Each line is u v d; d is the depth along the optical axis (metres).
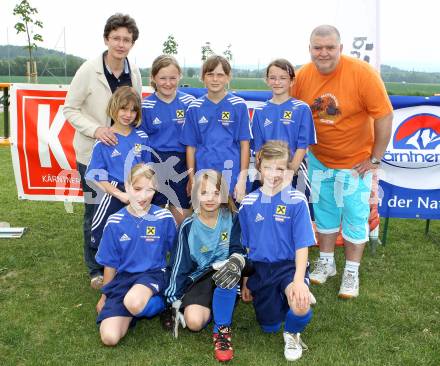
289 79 4.03
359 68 3.85
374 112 3.87
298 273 3.24
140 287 3.40
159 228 3.59
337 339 3.40
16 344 3.30
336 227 4.39
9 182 8.05
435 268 4.77
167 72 4.07
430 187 5.39
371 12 5.22
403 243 5.53
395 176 5.39
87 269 4.64
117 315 3.34
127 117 3.81
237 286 3.48
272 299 3.35
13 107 5.71
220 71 3.96
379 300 4.04
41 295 4.07
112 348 3.28
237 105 4.11
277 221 3.39
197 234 3.56
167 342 3.38
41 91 5.72
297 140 4.07
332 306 3.93
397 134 5.34
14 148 5.78
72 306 3.87
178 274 3.54
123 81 4.21
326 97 3.99
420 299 4.04
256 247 3.43
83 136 4.21
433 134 5.32
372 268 4.77
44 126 5.77
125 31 3.93
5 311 3.75
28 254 4.96
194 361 3.14
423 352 3.23
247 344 3.37
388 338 3.42
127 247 3.57
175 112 4.27
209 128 4.14
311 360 3.14
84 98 4.13
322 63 3.82
